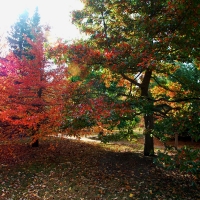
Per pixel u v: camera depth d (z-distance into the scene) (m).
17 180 7.46
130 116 6.86
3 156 10.26
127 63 6.50
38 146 12.45
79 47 7.58
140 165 9.30
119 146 14.04
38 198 6.18
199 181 7.69
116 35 8.80
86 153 11.43
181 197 6.48
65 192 6.62
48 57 8.28
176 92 9.58
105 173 8.35
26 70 9.77
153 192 6.78
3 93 9.12
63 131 7.90
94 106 6.73
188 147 5.75
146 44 6.50
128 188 7.00
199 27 6.27
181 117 6.12
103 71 9.25
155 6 7.44
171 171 8.67
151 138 10.92
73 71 8.13
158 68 8.79
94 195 6.46
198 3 5.86
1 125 9.41
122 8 8.44
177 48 6.51
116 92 8.76
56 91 10.12
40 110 9.55
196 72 9.89
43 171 8.41
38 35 10.50
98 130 8.13
